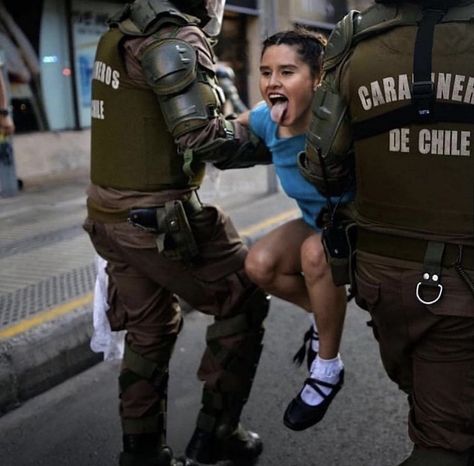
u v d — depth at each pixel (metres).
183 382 3.46
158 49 2.02
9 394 3.18
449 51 1.54
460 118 1.53
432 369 1.69
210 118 2.05
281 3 11.15
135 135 2.17
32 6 8.58
